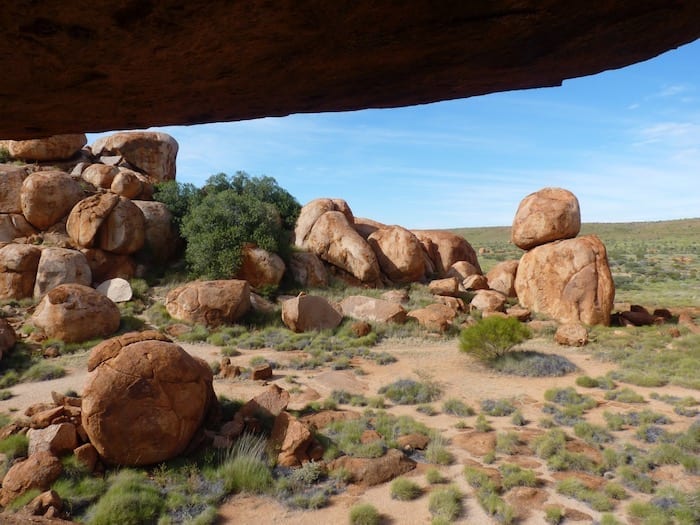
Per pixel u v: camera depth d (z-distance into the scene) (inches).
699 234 4168.3
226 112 152.1
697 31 111.7
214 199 1099.9
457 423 437.7
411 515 296.4
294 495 320.5
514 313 913.5
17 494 300.5
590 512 294.2
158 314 836.0
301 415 451.5
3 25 93.0
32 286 866.1
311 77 126.8
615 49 118.0
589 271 919.7
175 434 352.5
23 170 1083.9
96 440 336.5
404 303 1029.8
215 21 96.0
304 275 1099.9
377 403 492.7
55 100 130.4
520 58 120.6
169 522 284.0
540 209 1036.5
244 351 716.7
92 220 959.6
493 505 295.3
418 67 123.7
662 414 450.9
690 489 320.5
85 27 95.1
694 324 874.8
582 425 417.7
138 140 1390.3
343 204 1347.2
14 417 440.5
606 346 750.5
